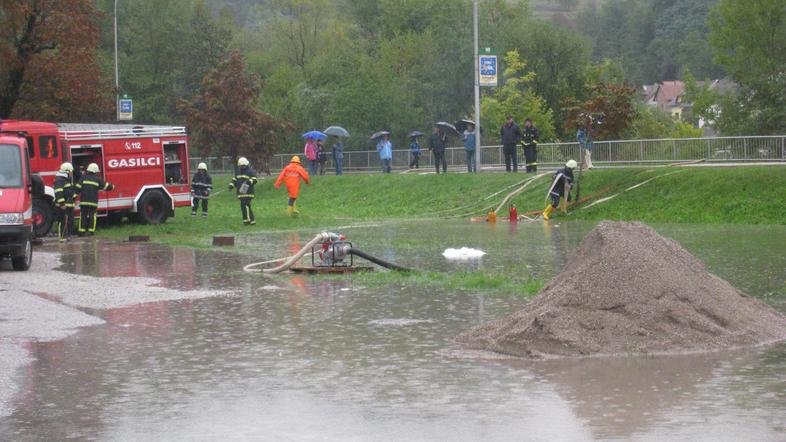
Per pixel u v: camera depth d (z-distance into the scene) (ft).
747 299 52.03
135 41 348.18
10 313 59.31
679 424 32.99
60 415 35.73
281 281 75.15
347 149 269.03
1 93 190.70
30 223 86.69
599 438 31.55
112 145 137.08
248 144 232.73
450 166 213.05
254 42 405.80
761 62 265.95
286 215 152.87
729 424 32.91
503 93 265.54
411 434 32.55
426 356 45.73
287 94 328.08
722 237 109.60
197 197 153.79
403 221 149.79
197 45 341.21
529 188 160.25
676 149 169.07
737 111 270.05
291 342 49.83
